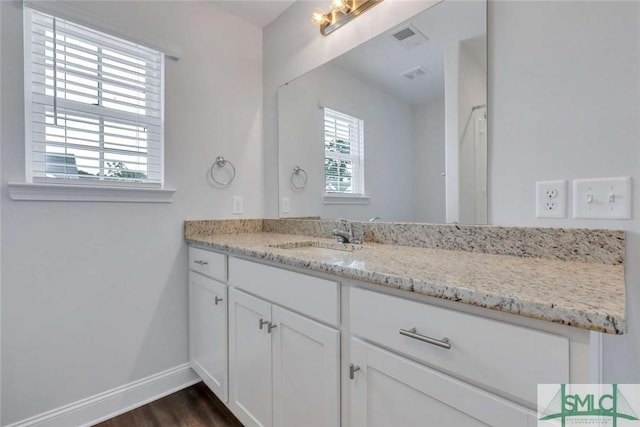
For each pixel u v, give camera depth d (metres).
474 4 1.17
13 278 1.32
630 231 0.86
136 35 1.61
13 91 1.31
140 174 1.70
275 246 1.49
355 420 0.89
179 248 1.81
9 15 1.31
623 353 0.85
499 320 0.61
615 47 0.88
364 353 0.86
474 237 1.17
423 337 0.71
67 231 1.45
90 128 1.53
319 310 0.99
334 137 1.74
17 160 1.32
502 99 1.10
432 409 0.71
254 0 1.93
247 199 2.12
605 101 0.89
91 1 1.49
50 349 1.41
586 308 0.51
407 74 1.40
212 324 1.58
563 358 0.54
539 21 1.01
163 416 1.55
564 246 0.96
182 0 1.82
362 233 1.59
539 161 1.02
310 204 1.89
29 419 1.36
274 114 2.12
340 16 1.67
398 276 0.76
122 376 1.61
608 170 0.89
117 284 1.59
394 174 1.45
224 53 2.00
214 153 1.95
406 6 1.40
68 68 1.47
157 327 1.73
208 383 1.62
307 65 1.89
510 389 0.59
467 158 1.20
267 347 1.21
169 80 1.76
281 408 1.15
